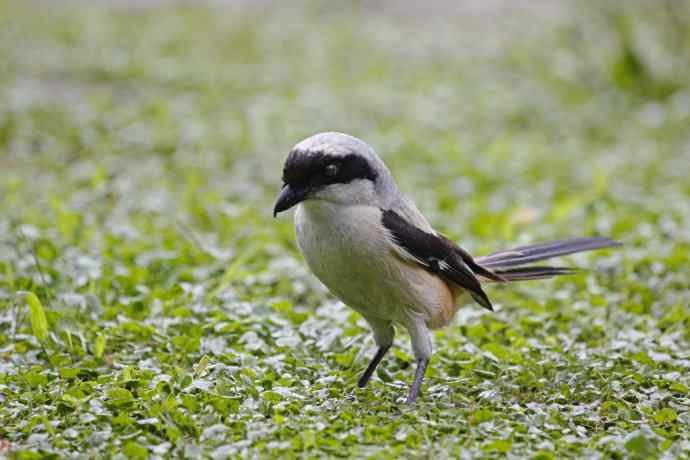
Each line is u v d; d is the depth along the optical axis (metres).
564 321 11.38
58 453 7.34
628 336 10.50
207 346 9.79
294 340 10.02
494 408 8.77
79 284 11.34
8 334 10.16
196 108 23.50
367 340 10.41
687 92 26.02
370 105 24.39
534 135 22.62
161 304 11.02
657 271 12.70
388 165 19.19
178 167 18.41
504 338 10.94
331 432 7.77
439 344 10.59
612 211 16.20
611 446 7.70
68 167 18.56
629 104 25.45
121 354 9.84
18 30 31.30
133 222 14.78
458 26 34.78
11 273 11.55
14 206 15.10
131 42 30.80
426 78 27.72
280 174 18.50
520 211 15.58
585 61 27.55
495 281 10.27
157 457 7.38
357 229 8.79
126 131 20.92
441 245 9.22
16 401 8.42
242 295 11.77
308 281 12.55
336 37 32.56
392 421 8.18
